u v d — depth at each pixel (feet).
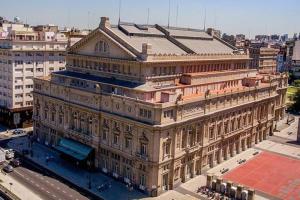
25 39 554.05
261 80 549.54
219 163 435.12
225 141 440.45
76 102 414.62
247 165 436.76
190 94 409.08
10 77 533.14
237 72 508.94
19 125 547.90
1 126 552.82
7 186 349.61
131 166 360.48
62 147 420.36
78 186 358.43
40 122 477.36
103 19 415.64
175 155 355.97
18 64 532.32
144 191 350.02
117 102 366.02
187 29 536.42
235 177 399.85
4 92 552.00
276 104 649.61
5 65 538.88
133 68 388.78
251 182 390.42
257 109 511.40
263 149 501.97
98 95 382.63
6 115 548.31
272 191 372.99
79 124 415.44
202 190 361.51
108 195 342.03
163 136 339.16
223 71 492.95
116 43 400.26
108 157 384.06
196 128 381.19
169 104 339.57
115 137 372.99
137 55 385.70
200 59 445.37
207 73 448.65
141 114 345.92
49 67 572.10
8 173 382.01
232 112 442.50
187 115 364.17
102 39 417.49
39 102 476.54
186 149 371.35
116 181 373.40
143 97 356.18
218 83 457.68
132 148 354.74
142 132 343.67
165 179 356.38
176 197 344.69
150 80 386.32
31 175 379.96
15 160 404.16
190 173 388.98
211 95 394.52
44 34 585.22
